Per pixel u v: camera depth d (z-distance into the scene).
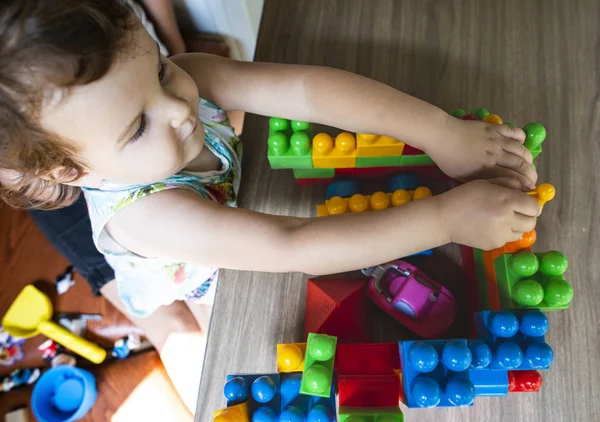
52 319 1.05
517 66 0.58
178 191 0.48
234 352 0.48
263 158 0.58
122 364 1.01
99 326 1.04
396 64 0.60
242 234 0.45
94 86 0.33
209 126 0.55
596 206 0.51
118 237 0.51
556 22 0.60
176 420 0.95
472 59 0.59
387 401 0.40
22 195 0.47
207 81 0.55
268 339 0.48
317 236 0.45
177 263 0.63
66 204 0.52
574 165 0.53
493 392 0.41
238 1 0.89
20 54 0.31
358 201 0.50
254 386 0.40
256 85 0.54
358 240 0.44
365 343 0.44
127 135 0.37
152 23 0.83
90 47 0.32
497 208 0.42
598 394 0.43
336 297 0.46
